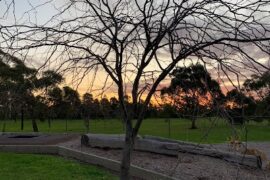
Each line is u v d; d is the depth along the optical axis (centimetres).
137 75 492
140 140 1571
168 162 1415
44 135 2070
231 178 1228
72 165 1434
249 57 423
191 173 1280
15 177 1244
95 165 1466
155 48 479
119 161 1395
